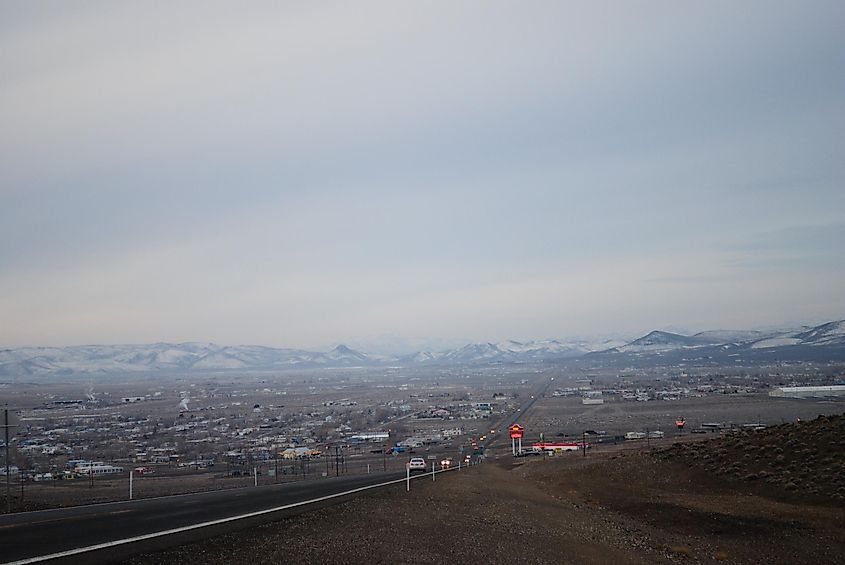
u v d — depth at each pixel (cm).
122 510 3050
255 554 2102
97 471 10675
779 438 5766
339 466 10588
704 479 5291
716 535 3872
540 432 15700
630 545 3484
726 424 14188
